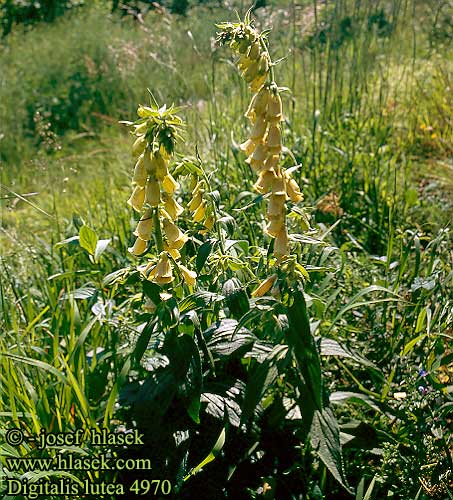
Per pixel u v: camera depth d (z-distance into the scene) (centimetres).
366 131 568
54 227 496
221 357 260
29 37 1114
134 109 803
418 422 281
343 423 295
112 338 301
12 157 772
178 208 256
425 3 770
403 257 361
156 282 254
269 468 287
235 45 240
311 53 612
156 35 803
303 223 264
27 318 363
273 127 244
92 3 1267
